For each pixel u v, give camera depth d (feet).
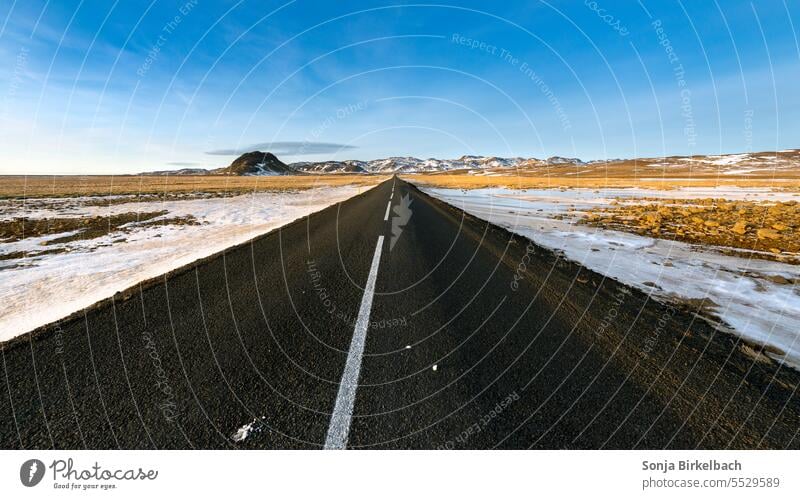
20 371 7.64
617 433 6.01
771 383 7.46
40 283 14.70
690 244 22.98
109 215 40.27
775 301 12.75
